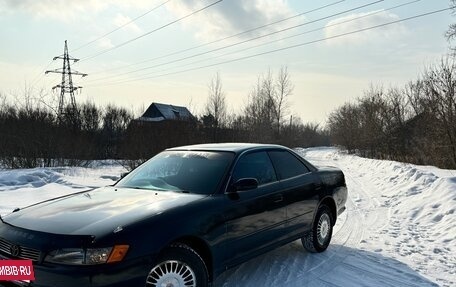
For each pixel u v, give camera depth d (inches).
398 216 340.5
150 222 133.1
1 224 144.8
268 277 187.8
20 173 484.1
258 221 175.6
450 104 653.3
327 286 179.2
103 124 991.0
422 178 465.1
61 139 706.2
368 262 215.0
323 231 230.7
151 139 673.0
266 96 1792.6
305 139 3090.6
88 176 536.7
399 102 1073.5
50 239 124.0
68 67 1565.0
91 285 117.0
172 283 135.3
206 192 163.6
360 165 900.0
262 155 199.0
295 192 204.4
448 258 225.3
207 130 847.1
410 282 186.9
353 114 1579.7
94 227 127.1
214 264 151.9
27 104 762.2
